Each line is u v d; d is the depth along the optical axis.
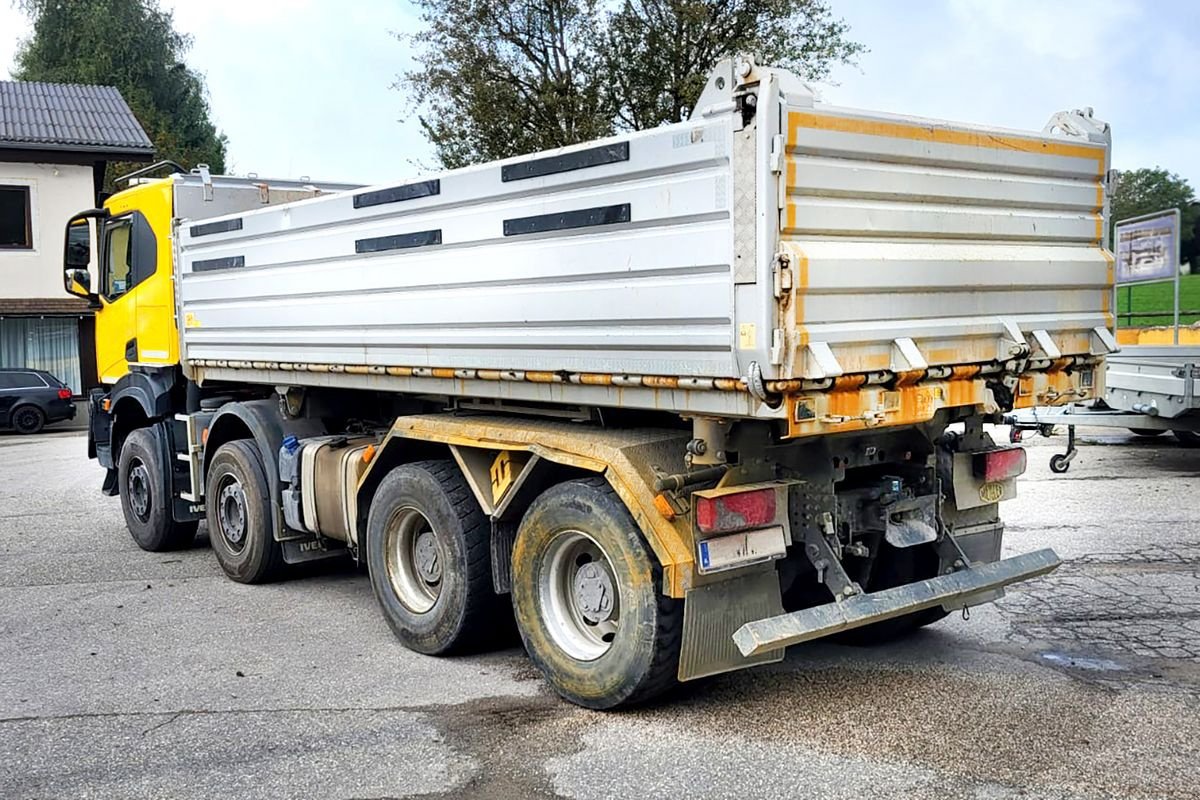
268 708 5.07
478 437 5.36
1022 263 4.94
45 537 9.79
